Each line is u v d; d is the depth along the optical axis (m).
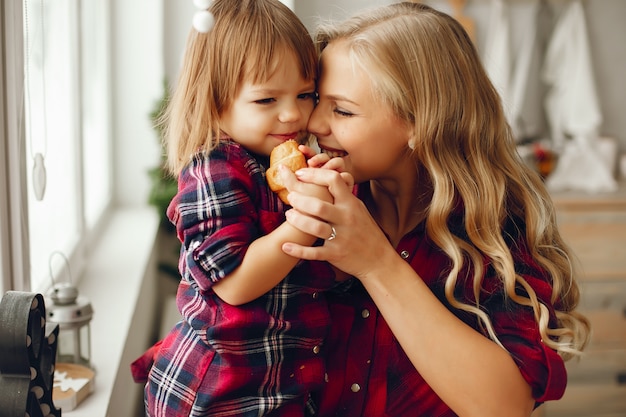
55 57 1.95
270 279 1.08
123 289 2.11
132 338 1.99
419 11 1.26
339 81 1.17
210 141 1.14
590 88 3.47
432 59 1.19
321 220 1.08
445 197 1.20
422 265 1.26
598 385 3.25
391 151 1.20
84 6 2.60
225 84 1.14
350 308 1.26
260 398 1.15
